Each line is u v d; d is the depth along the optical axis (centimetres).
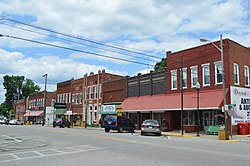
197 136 2725
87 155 1237
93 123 5084
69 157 1177
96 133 2897
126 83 4325
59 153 1313
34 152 1357
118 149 1466
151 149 1470
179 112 3559
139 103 3891
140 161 1065
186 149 1488
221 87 2986
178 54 3525
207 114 3209
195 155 1245
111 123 3216
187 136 2702
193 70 3322
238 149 1554
